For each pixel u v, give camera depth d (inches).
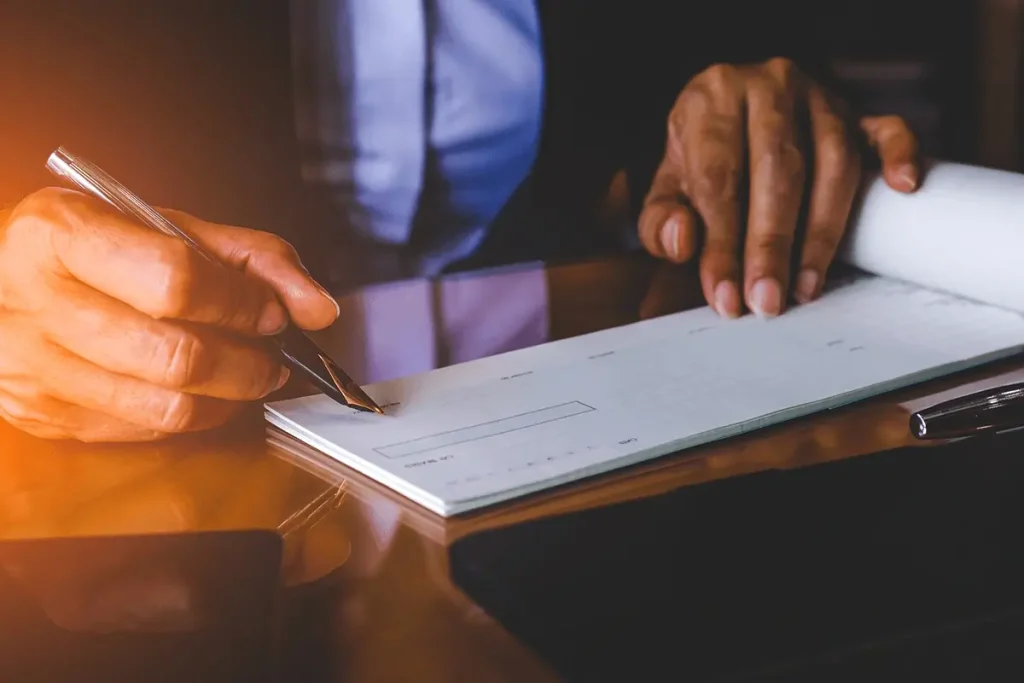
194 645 11.4
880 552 13.2
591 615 11.9
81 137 36.1
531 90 43.8
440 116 43.6
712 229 26.8
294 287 18.5
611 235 35.6
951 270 23.9
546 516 14.7
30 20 35.3
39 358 17.6
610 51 44.7
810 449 16.9
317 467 17.0
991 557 13.0
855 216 26.2
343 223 38.1
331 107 43.0
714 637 11.3
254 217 37.5
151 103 36.8
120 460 17.5
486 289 27.3
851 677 10.5
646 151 41.3
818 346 21.4
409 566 13.3
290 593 12.6
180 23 36.9
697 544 13.6
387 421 18.3
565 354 21.6
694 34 45.3
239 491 16.0
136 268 16.8
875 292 25.3
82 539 14.4
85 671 10.9
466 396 19.4
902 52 68.4
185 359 17.1
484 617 11.9
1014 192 23.5
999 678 10.5
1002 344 21.1
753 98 29.5
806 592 12.2
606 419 17.9
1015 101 71.5
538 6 43.4
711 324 23.2
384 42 42.8
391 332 23.8
